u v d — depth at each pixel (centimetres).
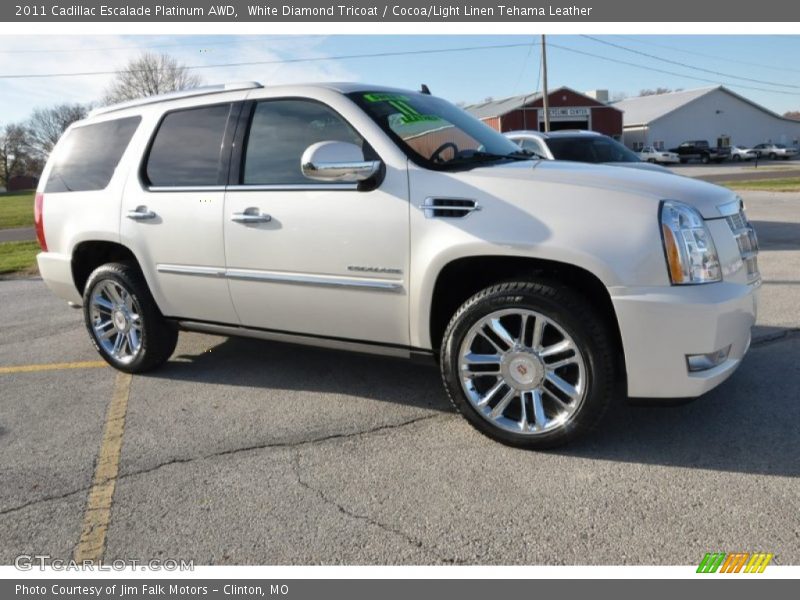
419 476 297
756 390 367
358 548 248
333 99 352
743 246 315
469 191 307
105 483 305
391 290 329
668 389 287
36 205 483
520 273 319
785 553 231
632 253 279
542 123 4872
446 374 324
